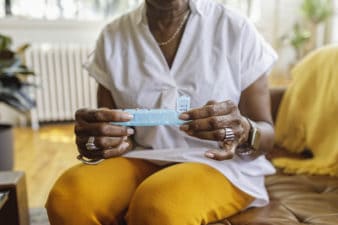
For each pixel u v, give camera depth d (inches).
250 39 36.1
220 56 35.3
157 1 35.5
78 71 128.2
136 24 38.2
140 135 36.9
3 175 38.3
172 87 35.1
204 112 29.9
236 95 35.9
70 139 114.3
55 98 129.0
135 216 28.4
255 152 34.7
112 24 40.5
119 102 37.8
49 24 128.0
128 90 36.5
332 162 44.7
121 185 33.0
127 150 36.2
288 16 144.8
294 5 144.0
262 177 37.5
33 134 121.4
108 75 38.3
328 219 32.6
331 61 50.4
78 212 29.6
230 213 33.4
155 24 37.2
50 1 129.3
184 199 28.9
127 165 34.9
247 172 34.9
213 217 31.8
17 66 80.0
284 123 54.0
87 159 33.8
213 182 31.5
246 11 142.3
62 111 130.2
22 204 38.0
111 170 33.5
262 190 36.1
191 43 35.9
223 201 32.0
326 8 135.6
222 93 34.8
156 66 36.2
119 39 38.7
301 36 135.6
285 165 46.5
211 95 34.5
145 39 37.4
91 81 129.4
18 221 36.9
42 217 63.1
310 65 54.1
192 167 32.0
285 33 145.5
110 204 31.4
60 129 126.8
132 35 38.2
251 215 33.7
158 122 31.0
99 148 31.9
